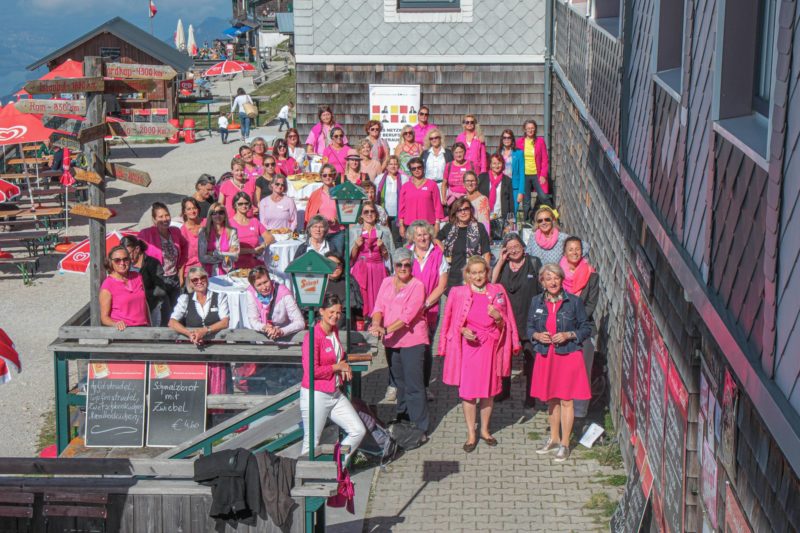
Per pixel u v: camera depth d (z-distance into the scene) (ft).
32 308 53.01
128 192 81.97
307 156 57.26
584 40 41.98
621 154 29.71
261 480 23.56
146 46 112.78
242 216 39.93
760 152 14.55
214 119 129.39
